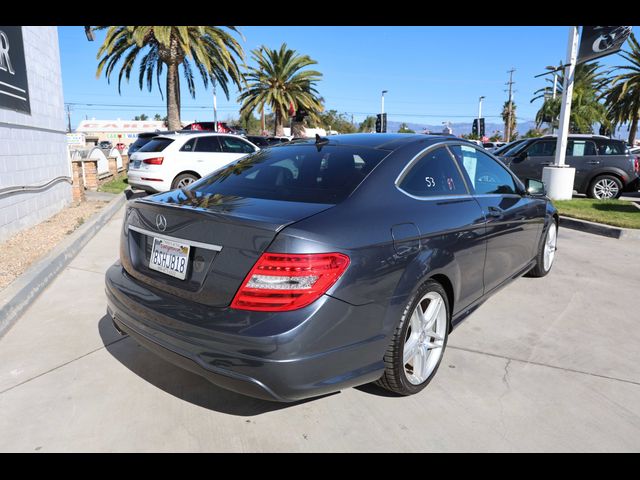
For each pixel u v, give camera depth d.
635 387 2.91
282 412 2.64
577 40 9.84
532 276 4.99
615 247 6.44
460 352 3.33
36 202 7.02
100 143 58.91
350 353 2.29
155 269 2.56
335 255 2.18
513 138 65.94
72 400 2.72
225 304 2.20
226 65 21.02
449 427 2.52
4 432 2.44
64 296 4.32
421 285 2.67
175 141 10.12
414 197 2.85
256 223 2.18
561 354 3.32
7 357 3.20
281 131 34.34
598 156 11.38
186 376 2.99
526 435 2.46
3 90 5.99
